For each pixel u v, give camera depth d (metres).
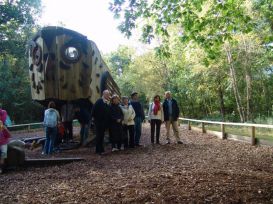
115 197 6.01
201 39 8.93
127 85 48.41
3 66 32.53
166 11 8.52
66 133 14.80
